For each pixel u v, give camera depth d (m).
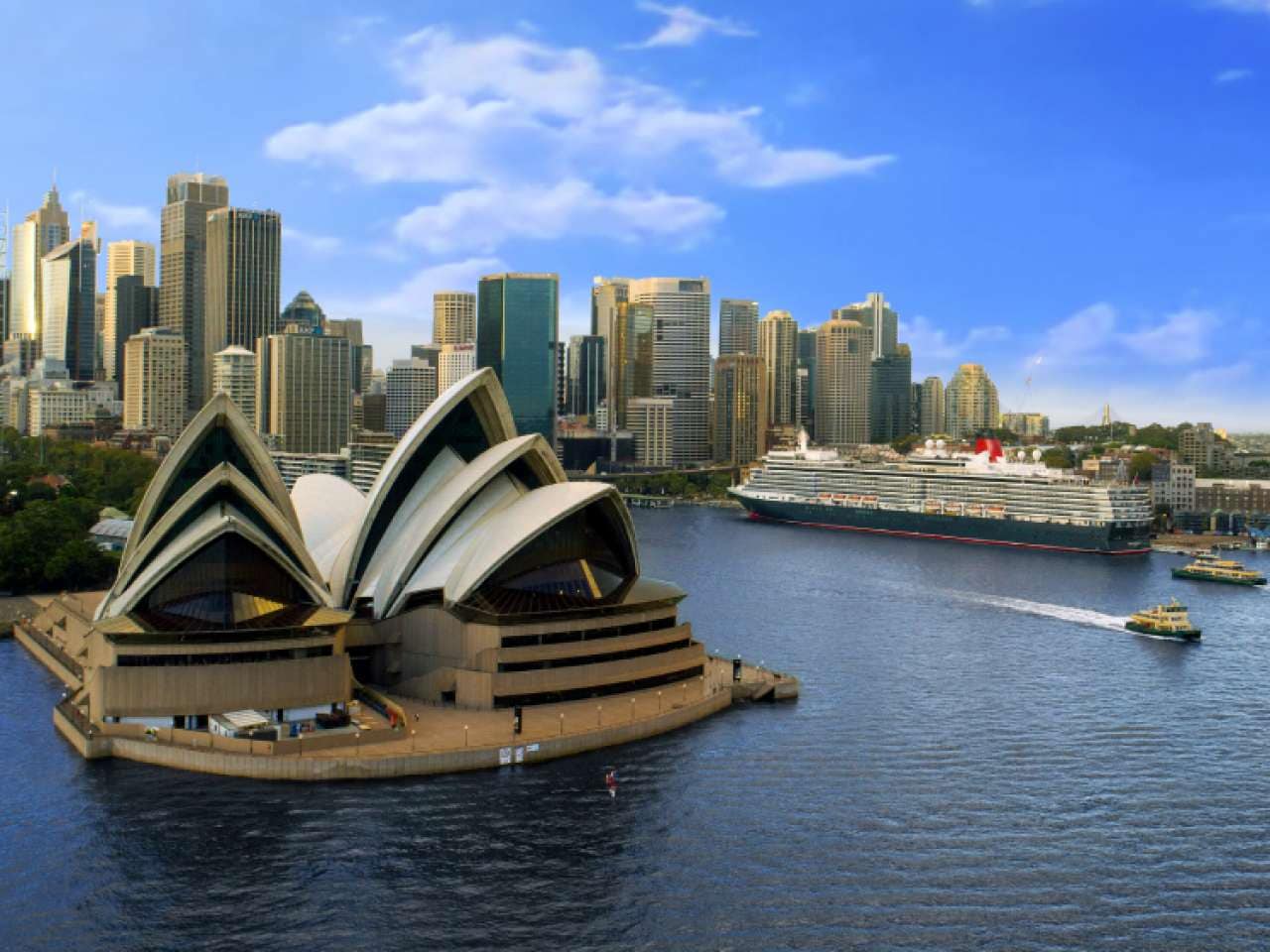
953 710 151.12
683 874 98.12
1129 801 117.62
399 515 154.25
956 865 101.25
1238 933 90.25
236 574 135.00
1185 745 137.50
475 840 103.44
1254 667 181.00
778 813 111.81
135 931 87.12
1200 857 103.94
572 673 141.50
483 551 143.62
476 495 151.62
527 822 107.75
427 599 146.88
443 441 157.25
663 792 116.44
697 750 130.25
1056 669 177.38
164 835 103.06
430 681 141.25
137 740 122.00
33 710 141.25
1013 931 89.88
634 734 132.75
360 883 94.94
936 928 90.06
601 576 156.75
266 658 129.00
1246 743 138.75
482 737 125.88
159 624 130.12
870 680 167.62
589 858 100.62
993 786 121.25
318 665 128.88
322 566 159.75
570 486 149.75
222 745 119.94
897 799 116.56
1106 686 166.50
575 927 88.94
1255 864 102.62
